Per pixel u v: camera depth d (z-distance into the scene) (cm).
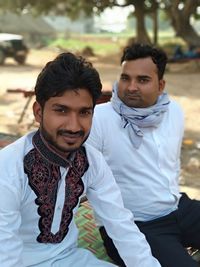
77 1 2427
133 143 228
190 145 664
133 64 228
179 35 2097
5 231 159
